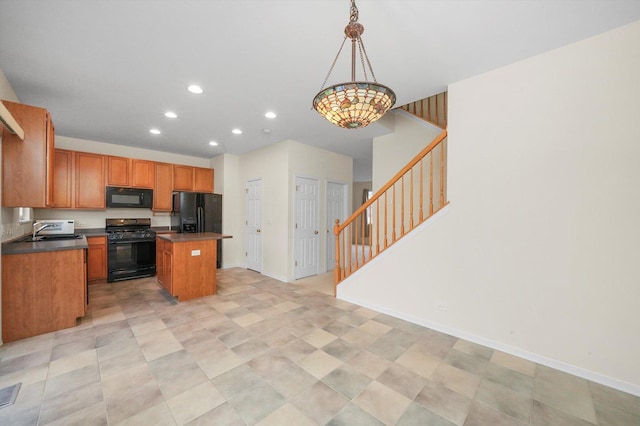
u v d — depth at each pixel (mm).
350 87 1361
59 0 1558
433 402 1691
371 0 1575
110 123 3721
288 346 2373
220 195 5570
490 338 2395
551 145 2123
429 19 1752
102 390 1768
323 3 1606
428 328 2762
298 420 1531
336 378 1924
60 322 2648
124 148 4965
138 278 4652
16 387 1782
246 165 5570
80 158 4355
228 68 2340
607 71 1908
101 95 2846
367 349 2334
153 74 2432
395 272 3061
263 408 1624
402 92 2809
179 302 3473
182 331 2646
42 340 2434
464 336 2535
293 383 1863
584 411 1633
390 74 2461
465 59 2225
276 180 4781
